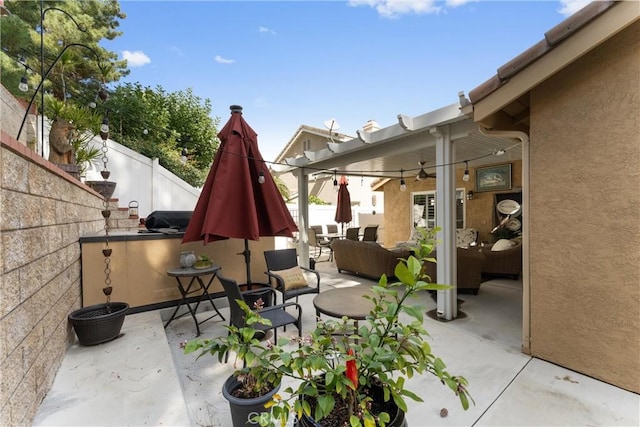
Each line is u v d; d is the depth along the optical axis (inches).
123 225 214.7
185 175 334.6
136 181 270.2
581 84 94.7
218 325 140.7
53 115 155.3
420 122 149.9
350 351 49.3
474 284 187.0
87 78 315.0
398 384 48.3
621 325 88.7
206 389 91.0
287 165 261.6
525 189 114.0
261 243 176.7
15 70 185.9
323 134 439.2
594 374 94.3
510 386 91.5
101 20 331.6
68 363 88.7
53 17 265.7
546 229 104.3
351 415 46.1
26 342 61.7
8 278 54.1
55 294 84.7
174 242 149.1
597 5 76.2
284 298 140.9
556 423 76.0
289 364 48.1
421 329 52.5
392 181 407.8
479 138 174.2
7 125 144.0
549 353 104.9
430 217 362.6
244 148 125.8
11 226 56.3
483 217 303.1
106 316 101.0
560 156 100.1
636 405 81.7
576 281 97.5
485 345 119.9
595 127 92.1
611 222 89.7
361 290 133.1
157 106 363.6
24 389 60.2
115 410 67.4
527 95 110.0
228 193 118.7
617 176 88.2
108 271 128.3
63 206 95.5
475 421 76.9
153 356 93.4
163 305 145.9
